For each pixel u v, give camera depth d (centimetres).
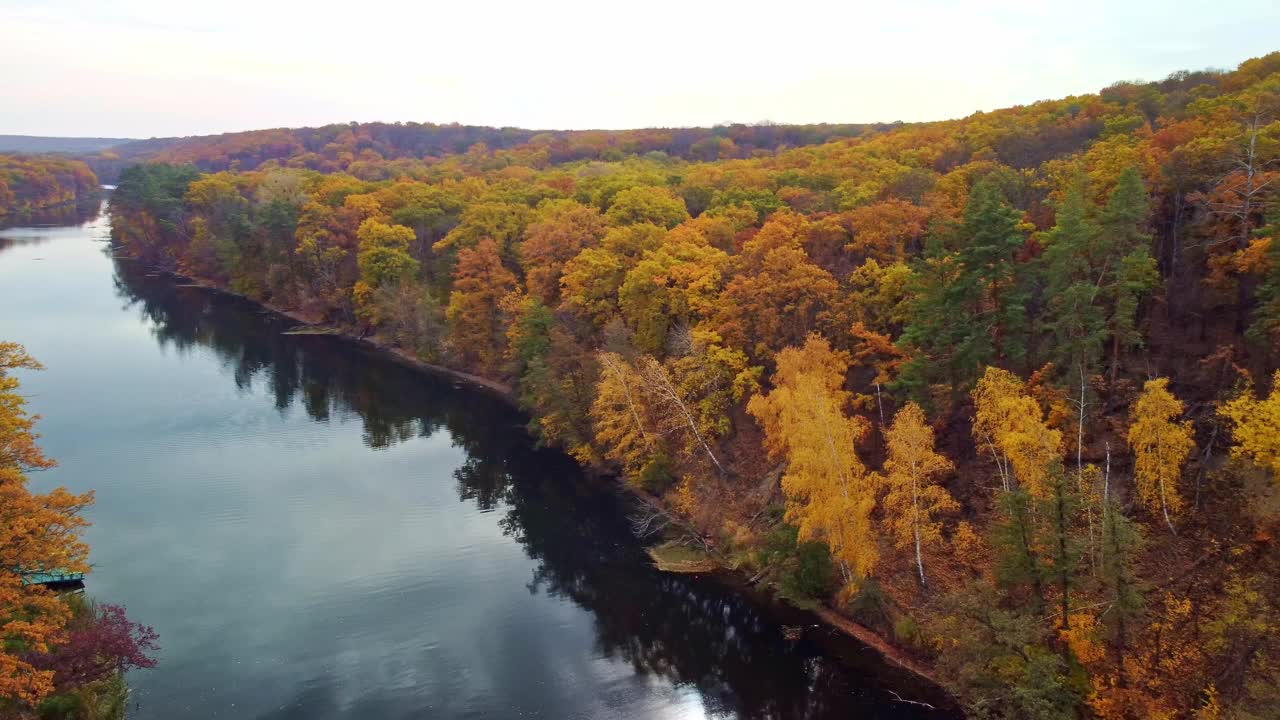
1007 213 5041
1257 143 5309
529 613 5103
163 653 4553
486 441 8038
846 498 4381
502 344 9594
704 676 4512
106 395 9075
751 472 6078
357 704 4194
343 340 11706
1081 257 4988
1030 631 3572
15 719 3347
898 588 4728
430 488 6938
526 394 8512
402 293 10738
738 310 6169
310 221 12888
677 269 6875
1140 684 3459
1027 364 5178
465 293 9900
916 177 7700
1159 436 4106
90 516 6194
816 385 4681
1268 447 3653
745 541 5547
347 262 12319
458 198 12912
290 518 6300
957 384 5244
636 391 6481
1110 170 5891
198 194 16900
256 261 13838
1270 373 4469
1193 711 3225
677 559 5697
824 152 12581
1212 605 3584
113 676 4203
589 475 7169
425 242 12069
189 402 8988
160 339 11481
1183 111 7612
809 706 4225
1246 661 3175
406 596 5253
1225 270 5012
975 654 3822
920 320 5194
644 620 5047
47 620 3650
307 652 4612
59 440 7719
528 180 15538
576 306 7850
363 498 6712
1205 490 4044
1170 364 4988
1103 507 3762
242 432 8162
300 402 9106
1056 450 4147
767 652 4659
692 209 10556
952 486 5056
